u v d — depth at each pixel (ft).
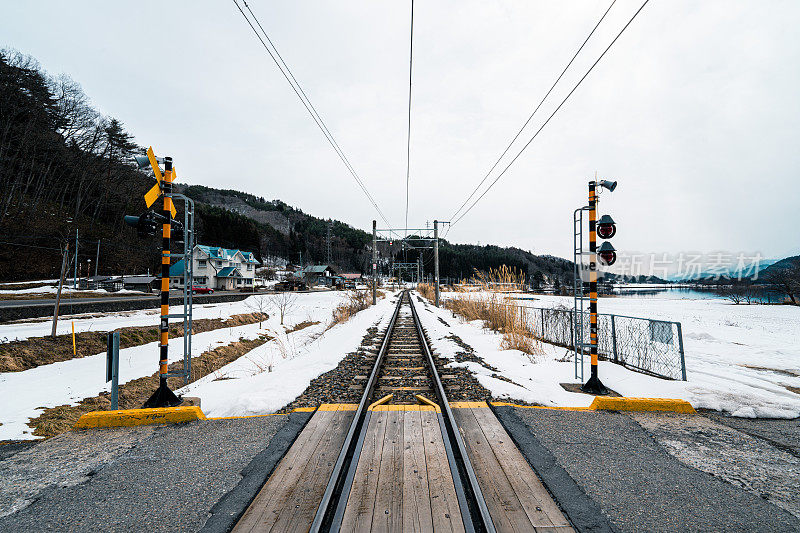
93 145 184.24
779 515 8.89
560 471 10.93
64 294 94.94
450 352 29.96
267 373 25.55
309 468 11.17
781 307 86.84
